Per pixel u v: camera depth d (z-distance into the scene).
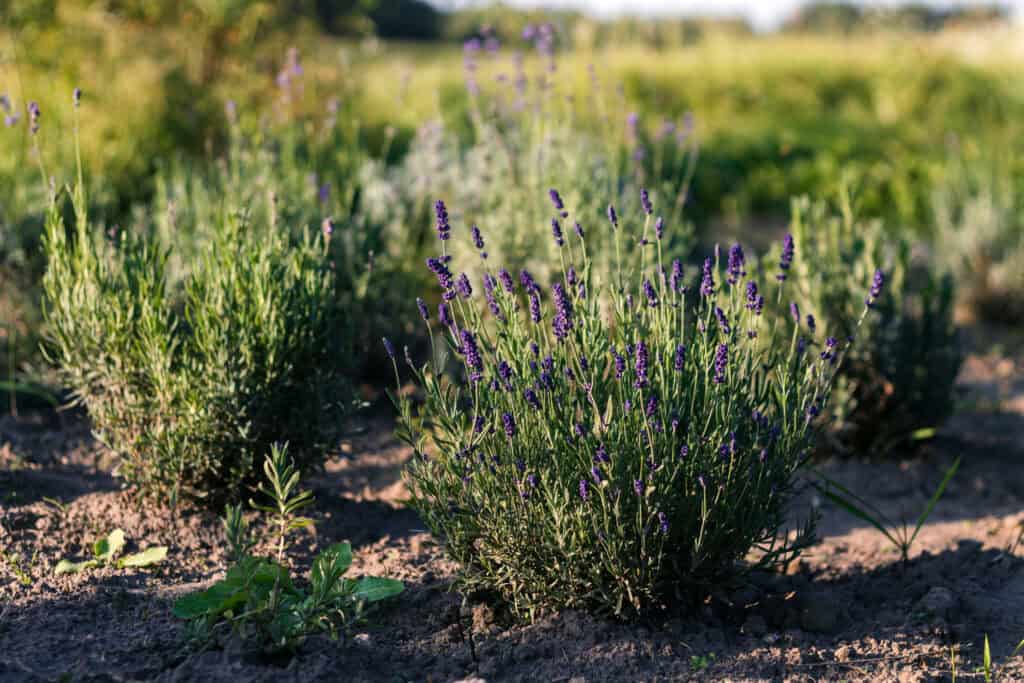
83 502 3.71
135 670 2.66
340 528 3.76
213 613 2.77
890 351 4.98
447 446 3.04
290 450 3.70
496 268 4.91
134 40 7.32
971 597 3.38
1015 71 15.53
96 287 3.55
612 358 3.11
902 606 3.37
